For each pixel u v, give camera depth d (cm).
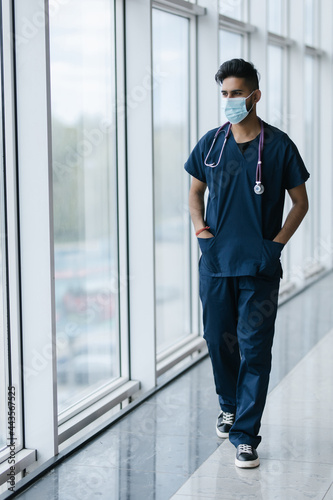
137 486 286
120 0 393
